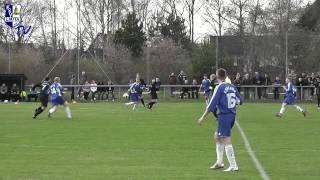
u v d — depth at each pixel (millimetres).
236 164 15406
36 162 16250
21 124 28750
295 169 15031
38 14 86625
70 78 60844
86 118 33031
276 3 71438
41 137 22703
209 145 20141
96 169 15023
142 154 17922
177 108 43344
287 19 70688
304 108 44375
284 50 63531
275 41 64812
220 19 75062
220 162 15109
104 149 19078
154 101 42344
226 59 61500
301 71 63688
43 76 62625
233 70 61688
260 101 53531
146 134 23828
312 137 22859
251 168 15219
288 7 71500
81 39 76688
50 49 81875
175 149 19094
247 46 65875
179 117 33750
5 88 53844
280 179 13539
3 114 36031
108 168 15188
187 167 15383
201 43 68562
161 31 86688
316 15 72625
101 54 78500
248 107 45406
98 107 45094
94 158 17047
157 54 70812
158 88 54188
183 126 27641
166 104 49625
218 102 14727
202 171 14727
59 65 61906
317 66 64000
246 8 71062
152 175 14117
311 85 52812
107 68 64250
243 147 19641
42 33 86375
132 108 43500
